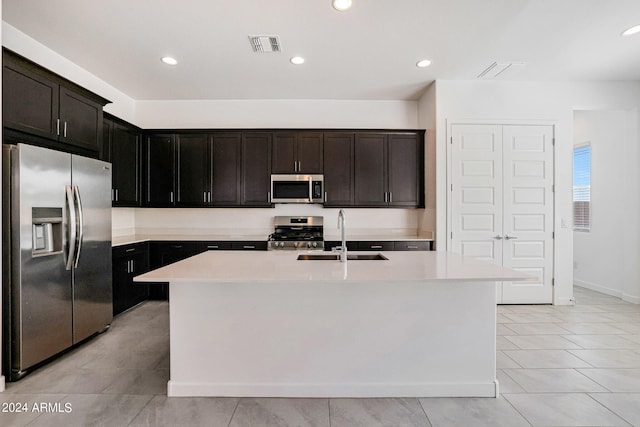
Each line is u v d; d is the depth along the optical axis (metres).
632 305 3.92
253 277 1.76
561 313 3.63
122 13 2.49
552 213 3.95
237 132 4.28
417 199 4.28
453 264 2.19
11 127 2.27
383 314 2.04
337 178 4.27
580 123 4.90
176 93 4.27
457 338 2.04
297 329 2.04
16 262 2.17
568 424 1.76
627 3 2.39
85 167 2.74
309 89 4.14
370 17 2.56
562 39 2.92
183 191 4.28
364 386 2.04
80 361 2.49
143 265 3.93
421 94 4.33
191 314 2.04
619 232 4.27
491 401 1.98
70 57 3.22
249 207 4.31
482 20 2.61
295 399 2.01
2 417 1.81
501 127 3.91
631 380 2.21
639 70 3.62
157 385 2.15
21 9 2.43
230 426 1.74
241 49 3.08
